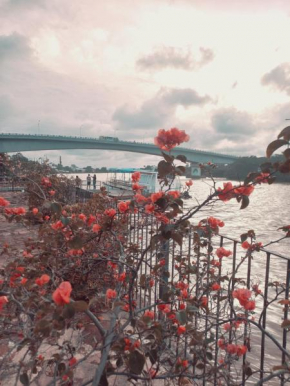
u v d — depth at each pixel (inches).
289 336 188.9
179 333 68.9
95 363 92.5
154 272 92.4
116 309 62.1
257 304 235.3
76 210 171.9
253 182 51.1
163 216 70.4
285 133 46.4
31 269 92.7
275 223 988.6
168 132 58.2
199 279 93.7
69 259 114.0
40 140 2349.9
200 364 70.2
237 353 70.9
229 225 929.5
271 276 343.0
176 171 58.9
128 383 84.4
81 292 117.6
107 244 129.8
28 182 185.9
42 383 80.2
